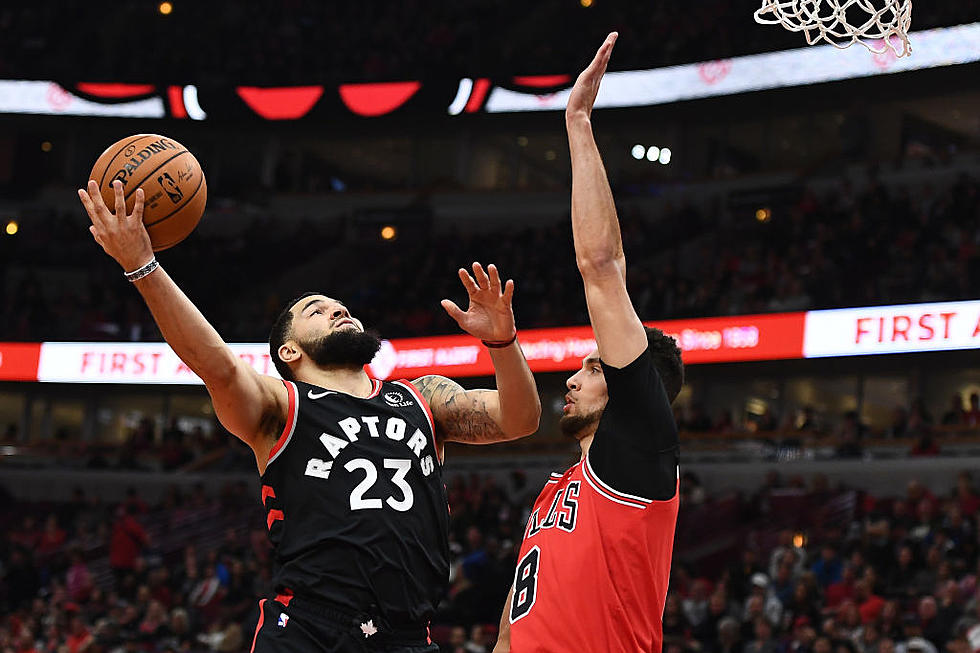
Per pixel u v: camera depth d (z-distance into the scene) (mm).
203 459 26172
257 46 32125
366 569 3613
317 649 3543
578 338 24094
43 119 32125
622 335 3604
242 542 22031
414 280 28391
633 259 27703
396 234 30750
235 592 17109
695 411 23234
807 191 26031
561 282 26328
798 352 21922
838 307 21703
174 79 31453
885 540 15352
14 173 32906
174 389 29141
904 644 12164
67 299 29000
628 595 3633
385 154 33188
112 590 19406
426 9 32750
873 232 23859
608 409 3689
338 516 3652
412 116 30953
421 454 3879
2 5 33312
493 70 29859
